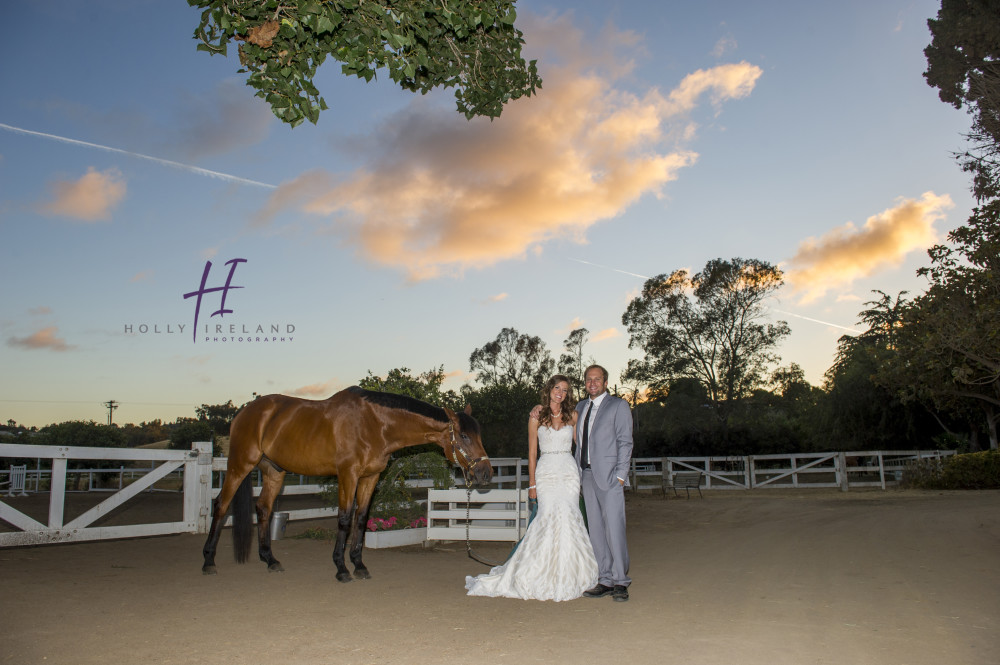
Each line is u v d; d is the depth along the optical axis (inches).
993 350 639.1
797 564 260.8
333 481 386.9
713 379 1733.5
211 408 1695.4
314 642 149.7
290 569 249.1
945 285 676.1
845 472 784.3
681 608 184.5
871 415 1178.6
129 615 171.6
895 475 874.8
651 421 1792.6
